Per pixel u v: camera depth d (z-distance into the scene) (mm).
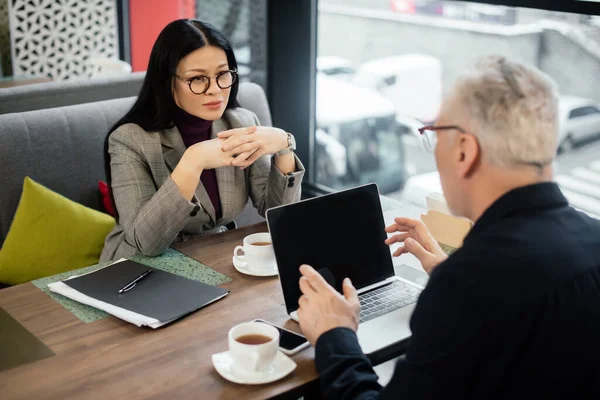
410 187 3281
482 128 1098
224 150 1854
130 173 1931
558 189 1157
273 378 1305
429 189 3191
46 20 4113
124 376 1317
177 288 1642
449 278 1086
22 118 2385
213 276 1730
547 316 1043
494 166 1112
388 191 3385
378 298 1626
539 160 1095
